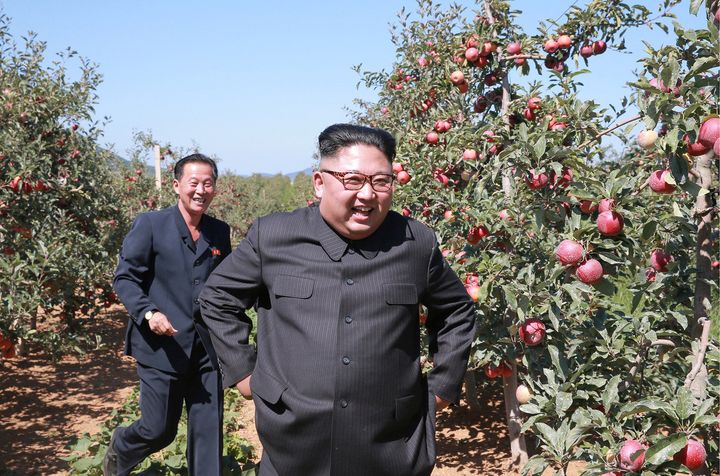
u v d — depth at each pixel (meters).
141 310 2.90
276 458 1.77
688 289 3.16
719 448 2.37
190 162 3.06
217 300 1.93
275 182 43.41
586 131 3.87
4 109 6.53
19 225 6.21
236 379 1.92
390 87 6.57
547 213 3.28
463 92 4.89
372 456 1.71
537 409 2.55
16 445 5.02
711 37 2.03
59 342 6.41
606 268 2.58
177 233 3.09
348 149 1.64
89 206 7.89
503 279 3.47
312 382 1.70
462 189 4.88
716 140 1.99
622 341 2.89
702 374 2.34
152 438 3.05
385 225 1.81
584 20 4.39
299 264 1.77
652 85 2.26
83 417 5.70
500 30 4.68
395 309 1.73
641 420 2.44
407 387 1.75
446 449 4.98
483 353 3.68
